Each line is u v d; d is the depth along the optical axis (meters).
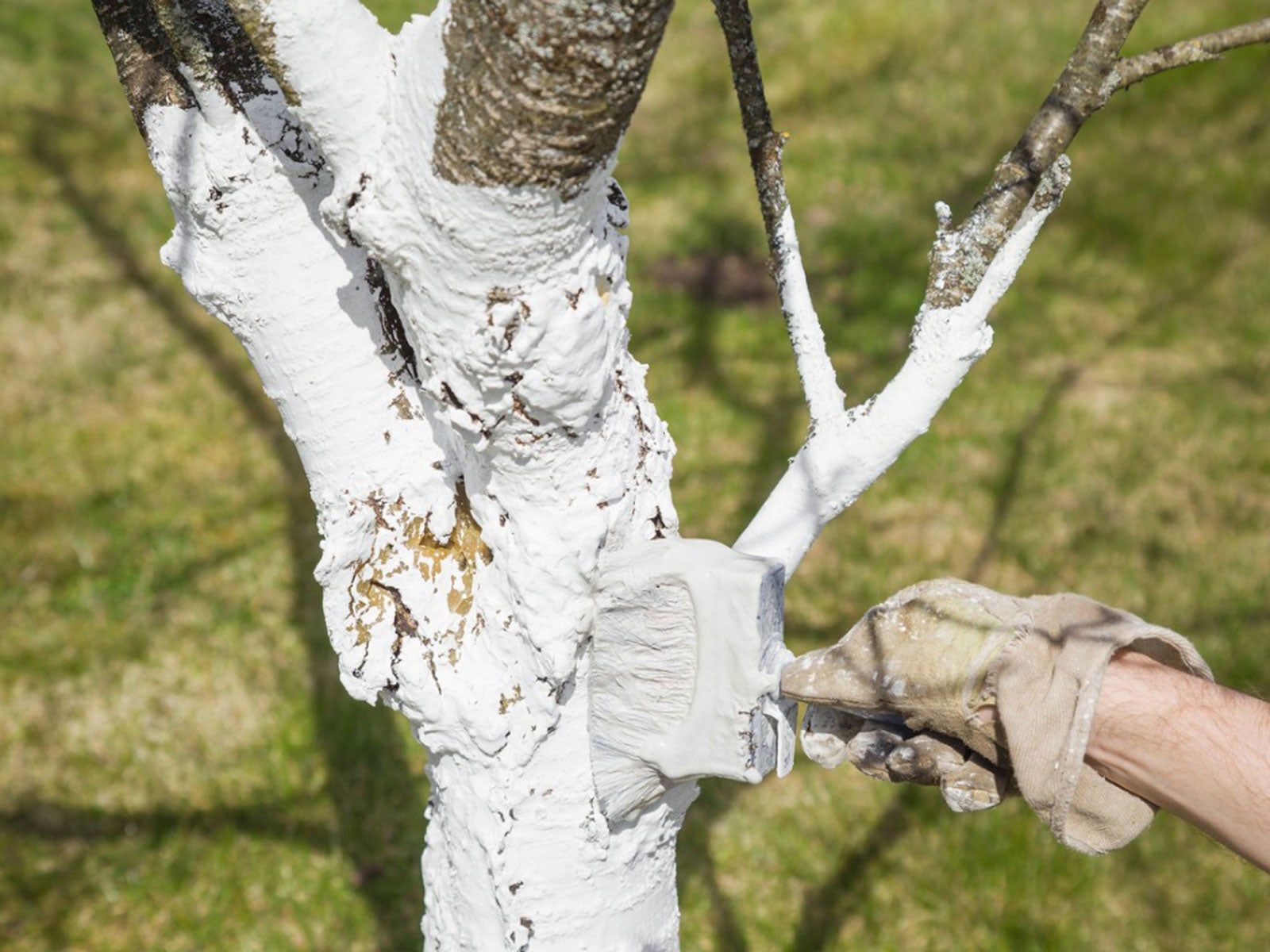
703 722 1.39
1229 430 5.09
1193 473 4.88
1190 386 5.36
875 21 7.98
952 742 1.42
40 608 4.23
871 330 5.61
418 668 1.49
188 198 1.40
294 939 3.30
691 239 6.28
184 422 5.08
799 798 3.65
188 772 3.73
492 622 1.47
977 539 4.54
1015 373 5.44
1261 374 5.43
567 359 1.23
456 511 1.49
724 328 5.64
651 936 1.67
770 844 3.53
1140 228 6.27
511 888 1.55
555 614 1.40
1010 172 1.42
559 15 0.98
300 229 1.41
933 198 6.54
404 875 3.46
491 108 1.05
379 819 3.61
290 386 1.47
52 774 3.71
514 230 1.14
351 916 3.36
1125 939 3.28
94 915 3.35
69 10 8.00
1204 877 3.42
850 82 7.56
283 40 1.13
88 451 4.89
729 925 3.34
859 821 3.58
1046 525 4.61
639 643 1.40
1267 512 4.68
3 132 6.77
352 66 1.15
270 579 4.36
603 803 1.51
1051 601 1.37
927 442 5.02
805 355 1.57
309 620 4.20
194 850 3.51
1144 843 3.51
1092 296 5.94
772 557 1.54
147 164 6.70
